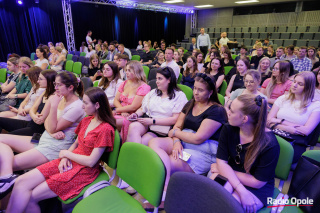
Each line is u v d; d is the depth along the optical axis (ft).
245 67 10.15
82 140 5.16
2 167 4.89
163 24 47.14
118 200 4.37
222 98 7.81
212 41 42.29
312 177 3.68
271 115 6.79
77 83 6.03
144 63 21.40
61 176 4.57
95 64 15.81
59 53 19.90
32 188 4.53
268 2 36.78
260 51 17.38
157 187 3.83
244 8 42.22
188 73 12.44
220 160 4.31
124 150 4.59
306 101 5.96
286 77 8.30
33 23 30.25
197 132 5.30
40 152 5.54
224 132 4.33
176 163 5.22
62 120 5.70
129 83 8.45
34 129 6.76
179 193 3.50
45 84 6.77
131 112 8.00
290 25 37.99
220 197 3.07
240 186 3.89
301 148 5.74
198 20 49.21
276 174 4.48
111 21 39.19
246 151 4.00
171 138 5.94
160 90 7.11
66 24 31.78
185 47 42.80
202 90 5.28
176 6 41.57
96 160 4.76
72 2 33.12
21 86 9.75
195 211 3.35
